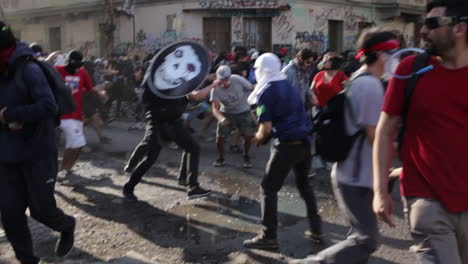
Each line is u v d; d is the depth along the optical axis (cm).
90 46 2261
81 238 430
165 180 617
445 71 211
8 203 320
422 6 2286
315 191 572
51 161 328
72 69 602
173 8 1881
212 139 898
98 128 865
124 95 1221
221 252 403
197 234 443
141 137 941
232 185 602
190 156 519
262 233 407
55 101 319
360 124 286
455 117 209
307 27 1873
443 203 214
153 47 1955
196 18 1855
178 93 487
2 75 310
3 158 312
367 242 285
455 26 204
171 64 493
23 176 324
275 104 383
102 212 498
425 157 216
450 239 214
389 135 231
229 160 738
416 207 219
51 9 2400
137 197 546
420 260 222
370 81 287
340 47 2031
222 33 1878
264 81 391
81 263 379
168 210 507
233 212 503
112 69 1277
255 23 1864
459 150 209
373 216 291
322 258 280
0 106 309
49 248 407
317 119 311
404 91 221
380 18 2211
